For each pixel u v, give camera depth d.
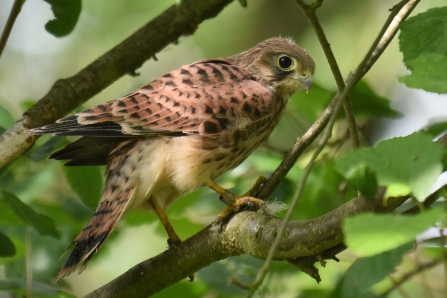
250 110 8.63
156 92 8.41
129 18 15.73
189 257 7.39
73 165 8.49
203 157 8.27
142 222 9.83
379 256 6.29
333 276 9.67
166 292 8.70
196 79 8.69
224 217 7.27
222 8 10.23
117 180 8.09
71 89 8.89
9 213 8.86
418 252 8.20
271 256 4.62
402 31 6.31
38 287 7.61
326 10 15.19
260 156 9.49
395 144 4.31
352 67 14.52
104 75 9.30
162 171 8.16
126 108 8.11
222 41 15.67
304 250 6.01
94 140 8.30
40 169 9.45
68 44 16.39
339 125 11.26
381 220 3.60
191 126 8.28
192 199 9.54
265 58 9.40
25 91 16.56
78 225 10.24
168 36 9.90
